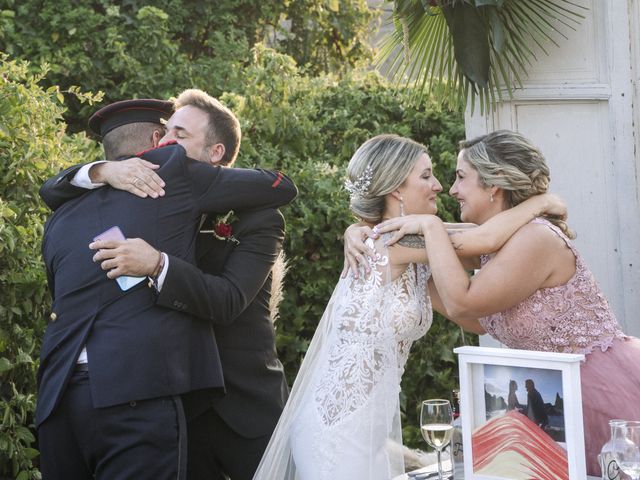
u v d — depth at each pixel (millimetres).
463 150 2955
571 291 2828
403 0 3957
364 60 8742
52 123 3988
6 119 3680
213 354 2867
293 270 4598
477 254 2836
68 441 2777
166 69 7008
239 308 2928
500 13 3855
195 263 2883
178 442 2707
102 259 2752
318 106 5770
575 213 3973
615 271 3900
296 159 5117
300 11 8398
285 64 5316
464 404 2490
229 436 3090
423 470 2877
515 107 4051
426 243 2807
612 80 3807
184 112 3141
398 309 2838
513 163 2844
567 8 3873
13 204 3521
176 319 2775
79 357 2746
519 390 2416
